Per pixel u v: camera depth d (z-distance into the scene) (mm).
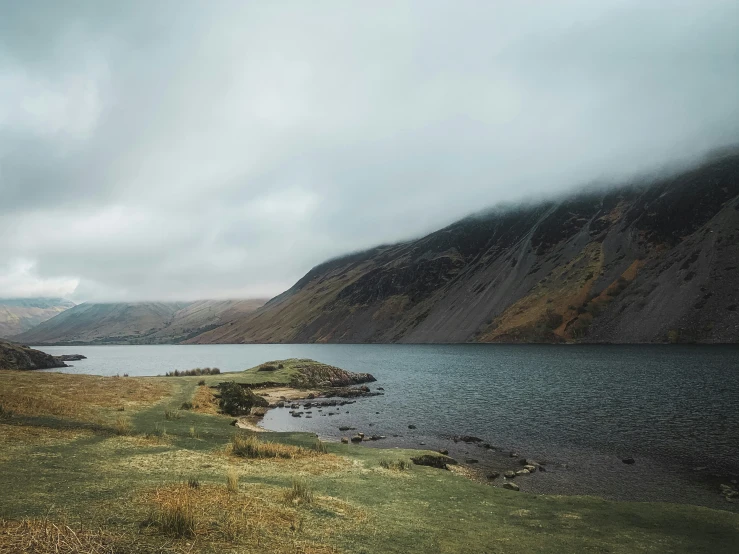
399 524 15188
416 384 81375
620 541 15211
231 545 10750
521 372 93438
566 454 33438
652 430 39469
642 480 27281
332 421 47625
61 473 16500
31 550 8789
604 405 52281
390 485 21062
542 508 19094
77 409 33000
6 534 9531
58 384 46906
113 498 13430
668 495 24812
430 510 17609
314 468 23047
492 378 85375
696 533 16266
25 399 31984
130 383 56188
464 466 30453
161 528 10961
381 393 70125
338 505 16422
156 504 12992
